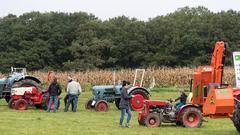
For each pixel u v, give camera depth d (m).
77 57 95.44
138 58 94.94
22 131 21.17
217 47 23.30
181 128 22.83
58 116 28.58
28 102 33.59
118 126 23.50
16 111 31.80
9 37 99.88
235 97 20.12
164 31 98.31
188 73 62.34
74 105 32.00
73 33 101.50
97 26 102.00
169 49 93.44
